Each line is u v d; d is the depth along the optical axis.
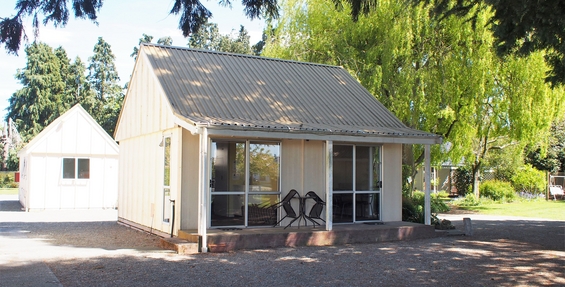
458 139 21.14
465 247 12.39
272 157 13.31
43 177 23.20
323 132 12.36
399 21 19.83
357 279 8.68
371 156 14.84
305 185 13.72
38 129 57.00
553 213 23.50
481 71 19.53
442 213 23.50
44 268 9.02
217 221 12.56
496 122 21.70
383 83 20.67
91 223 17.58
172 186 12.82
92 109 58.81
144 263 9.73
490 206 27.91
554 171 37.19
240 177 12.84
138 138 15.93
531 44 10.40
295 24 23.67
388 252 11.51
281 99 14.56
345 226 13.66
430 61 20.06
